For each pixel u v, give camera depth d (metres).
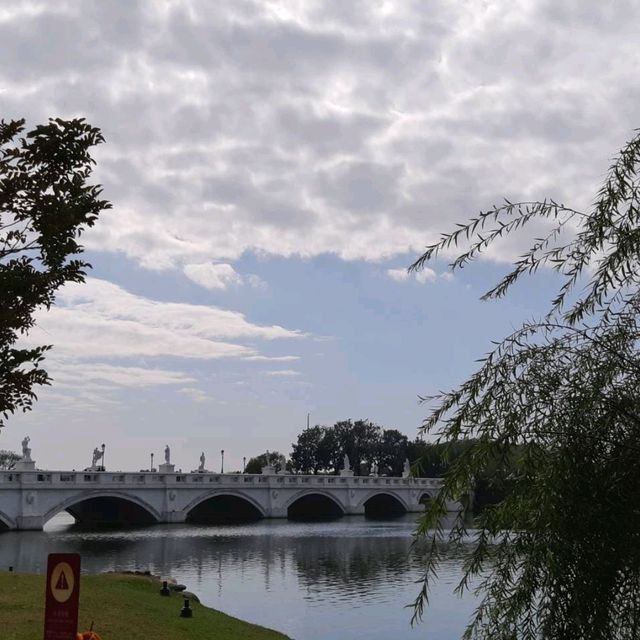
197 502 98.31
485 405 6.80
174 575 53.34
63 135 11.98
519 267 7.21
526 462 6.62
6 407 11.63
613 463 6.67
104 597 28.19
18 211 11.94
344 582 50.47
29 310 12.31
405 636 34.59
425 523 6.84
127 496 90.56
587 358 6.94
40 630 21.28
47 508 82.19
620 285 7.00
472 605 39.81
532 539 6.72
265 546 71.75
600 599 6.44
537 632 6.66
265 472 111.88
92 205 12.59
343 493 119.06
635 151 6.93
